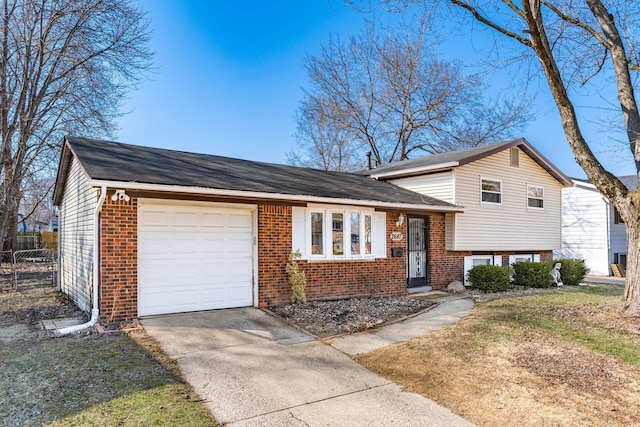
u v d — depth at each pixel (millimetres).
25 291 12570
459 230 12969
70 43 14992
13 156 16047
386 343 6730
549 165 15750
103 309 7188
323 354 6152
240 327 7371
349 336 7109
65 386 4598
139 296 7605
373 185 13586
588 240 21422
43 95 15000
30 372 5016
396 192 12922
